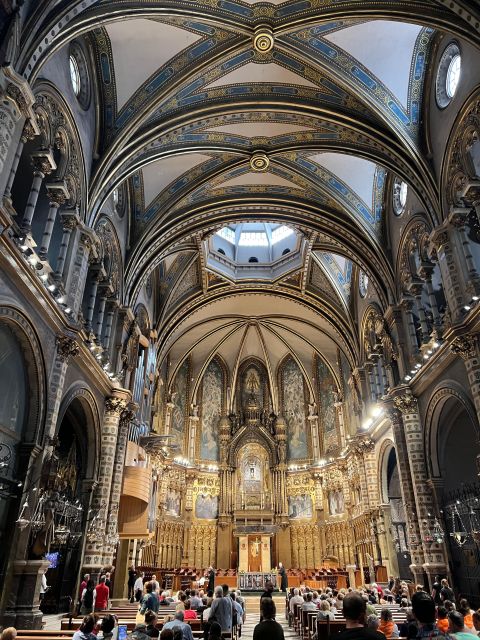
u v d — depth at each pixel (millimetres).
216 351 36656
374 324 25047
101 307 18234
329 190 22250
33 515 11688
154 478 26391
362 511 25500
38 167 12797
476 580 15461
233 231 33000
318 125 19547
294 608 15898
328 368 34562
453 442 19578
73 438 18234
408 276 20234
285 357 37656
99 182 16641
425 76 17422
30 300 11773
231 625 9695
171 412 33062
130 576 20609
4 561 10953
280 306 33219
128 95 17188
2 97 10406
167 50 16453
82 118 15781
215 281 30312
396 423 19812
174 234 23531
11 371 11984
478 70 14297
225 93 18500
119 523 19109
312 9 15148
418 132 17625
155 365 27453
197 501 32969
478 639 5262
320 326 32656
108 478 17297
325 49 16641
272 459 34938
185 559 30781
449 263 15766
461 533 15625
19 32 11141
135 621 10805
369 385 25547
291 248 30797
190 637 7520
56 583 15562
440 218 16688
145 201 22031
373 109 17359
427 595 4734
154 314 28016
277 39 16188
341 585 25156
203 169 22109
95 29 15734
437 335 16406
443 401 17062
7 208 10242
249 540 31672
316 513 32281
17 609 10773
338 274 28547
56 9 12008
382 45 16641
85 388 15914
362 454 25859
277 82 18234
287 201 23750
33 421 12383
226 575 28219
